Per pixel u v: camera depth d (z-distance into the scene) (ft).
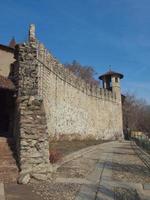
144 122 267.18
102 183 36.47
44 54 75.92
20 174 36.22
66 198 28.76
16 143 42.98
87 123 121.29
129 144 129.18
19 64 50.08
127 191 32.83
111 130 155.84
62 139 88.89
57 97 86.48
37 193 30.42
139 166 53.67
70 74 102.22
